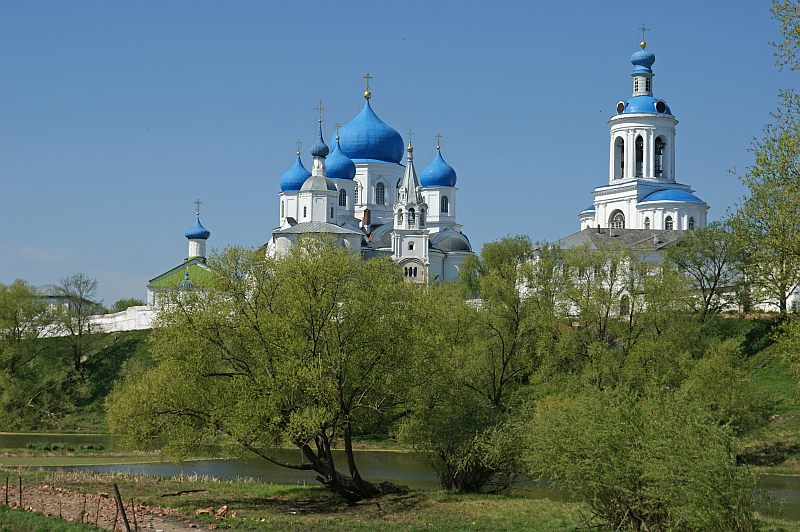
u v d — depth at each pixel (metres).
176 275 173.00
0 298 125.38
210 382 55.31
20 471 71.81
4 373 117.19
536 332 82.56
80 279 155.12
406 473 73.62
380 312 57.25
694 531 38.66
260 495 60.12
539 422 50.88
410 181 159.38
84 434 108.25
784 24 46.09
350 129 174.88
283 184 174.38
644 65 160.25
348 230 152.25
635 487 41.84
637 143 158.50
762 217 49.34
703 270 113.00
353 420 56.94
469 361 71.62
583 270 88.94
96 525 45.28
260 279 57.25
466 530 47.22
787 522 45.62
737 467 38.19
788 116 47.47
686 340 83.31
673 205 150.88
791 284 48.62
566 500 57.50
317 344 55.78
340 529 47.47
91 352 136.88
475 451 58.91
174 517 50.34
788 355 50.62
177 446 54.25
